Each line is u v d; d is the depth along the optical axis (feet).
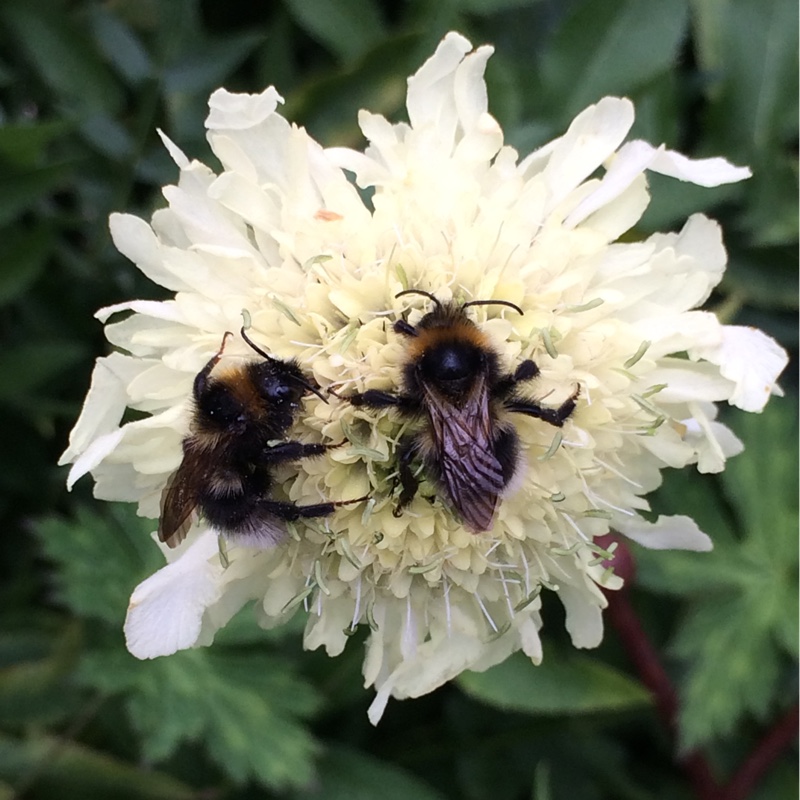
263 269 0.22
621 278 0.22
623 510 0.23
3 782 0.29
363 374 0.21
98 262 0.32
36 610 0.32
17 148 0.27
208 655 0.29
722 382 0.22
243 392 0.21
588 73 0.31
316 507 0.21
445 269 0.22
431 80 0.23
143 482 0.23
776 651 0.31
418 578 0.24
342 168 0.24
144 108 0.31
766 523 0.32
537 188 0.22
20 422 0.32
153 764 0.30
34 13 0.31
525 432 0.22
